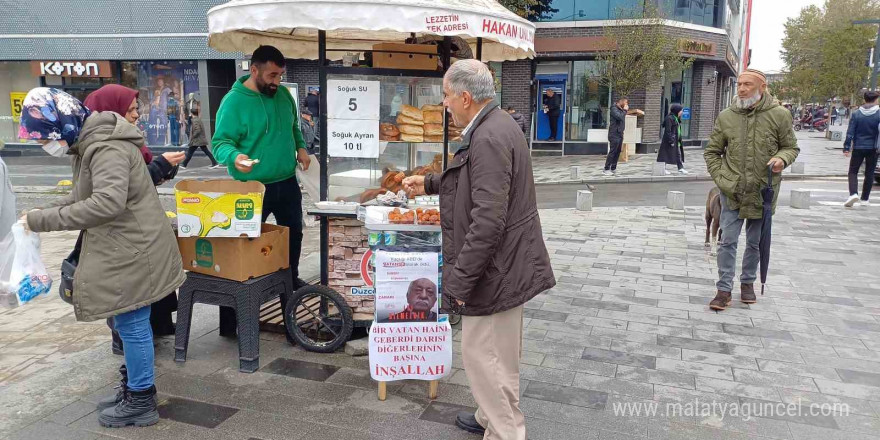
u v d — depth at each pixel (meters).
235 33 4.83
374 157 4.16
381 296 3.38
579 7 19.19
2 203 3.63
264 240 3.86
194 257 3.82
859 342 4.38
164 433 3.12
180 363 3.92
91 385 3.66
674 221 9.16
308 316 4.45
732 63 24.97
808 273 6.19
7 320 4.84
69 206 2.79
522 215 2.73
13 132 19.64
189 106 18.97
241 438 3.07
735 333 4.55
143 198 3.04
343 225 4.07
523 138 2.76
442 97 4.36
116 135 2.90
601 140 20.03
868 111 9.80
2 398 3.49
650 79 17.53
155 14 18.08
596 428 3.20
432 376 3.45
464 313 2.77
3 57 18.98
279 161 4.43
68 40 18.61
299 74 18.77
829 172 15.30
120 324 3.08
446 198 2.82
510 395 2.86
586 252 7.13
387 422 3.23
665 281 5.92
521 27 4.06
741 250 7.23
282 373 3.81
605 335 4.52
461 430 3.16
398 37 5.40
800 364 4.01
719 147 5.00
